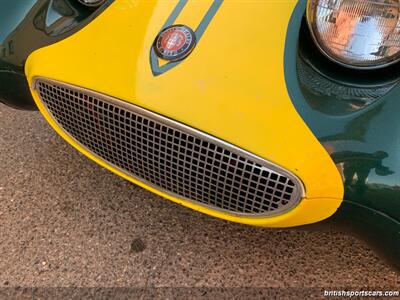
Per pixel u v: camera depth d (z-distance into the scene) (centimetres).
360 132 122
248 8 145
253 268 175
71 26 163
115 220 192
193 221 191
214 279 173
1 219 195
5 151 223
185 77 133
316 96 128
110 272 176
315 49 136
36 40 162
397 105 122
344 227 135
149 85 134
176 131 131
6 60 166
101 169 212
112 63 142
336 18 129
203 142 129
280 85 129
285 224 135
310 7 133
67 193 204
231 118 126
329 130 124
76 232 189
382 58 126
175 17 146
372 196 122
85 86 142
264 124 125
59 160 218
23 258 181
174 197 150
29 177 211
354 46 128
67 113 155
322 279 172
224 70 132
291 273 174
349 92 129
